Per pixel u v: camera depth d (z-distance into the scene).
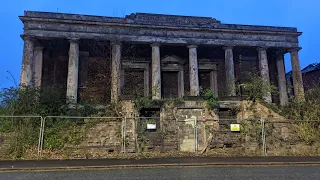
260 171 11.57
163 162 13.91
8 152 15.34
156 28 29.06
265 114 18.73
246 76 32.97
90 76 30.11
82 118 16.98
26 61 26.06
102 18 28.50
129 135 17.14
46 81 29.88
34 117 16.75
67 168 12.36
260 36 31.20
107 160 14.60
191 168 12.52
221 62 33.62
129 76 31.44
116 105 18.23
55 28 27.30
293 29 32.12
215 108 18.39
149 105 18.08
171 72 32.44
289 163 14.04
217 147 17.64
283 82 32.97
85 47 30.69
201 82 33.19
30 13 27.16
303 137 18.19
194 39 29.78
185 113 18.06
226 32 30.42
